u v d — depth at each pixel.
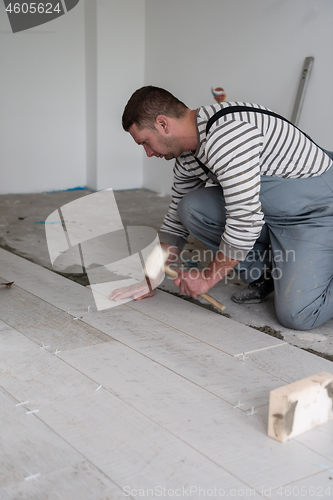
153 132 1.64
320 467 1.11
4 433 1.18
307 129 3.58
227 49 4.14
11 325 1.81
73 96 5.07
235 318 2.00
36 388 1.39
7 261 2.64
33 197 4.82
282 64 3.69
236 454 1.14
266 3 3.71
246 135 1.54
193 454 1.13
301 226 1.82
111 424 1.23
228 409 1.32
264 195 1.82
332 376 1.28
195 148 1.70
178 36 4.62
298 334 1.87
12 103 4.77
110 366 1.53
